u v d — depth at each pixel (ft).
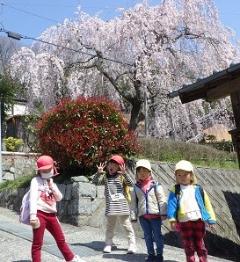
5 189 33.83
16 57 50.26
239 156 24.00
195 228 14.88
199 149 41.65
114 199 18.49
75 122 26.50
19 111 63.31
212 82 23.18
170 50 49.60
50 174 15.51
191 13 49.65
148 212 16.69
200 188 15.26
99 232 22.99
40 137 28.19
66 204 25.94
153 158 36.19
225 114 53.88
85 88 50.52
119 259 17.21
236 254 28.27
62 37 51.11
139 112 50.70
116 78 49.88
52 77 49.03
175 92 24.79
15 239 20.74
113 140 26.68
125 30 48.26
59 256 17.56
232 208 33.30
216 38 50.21
